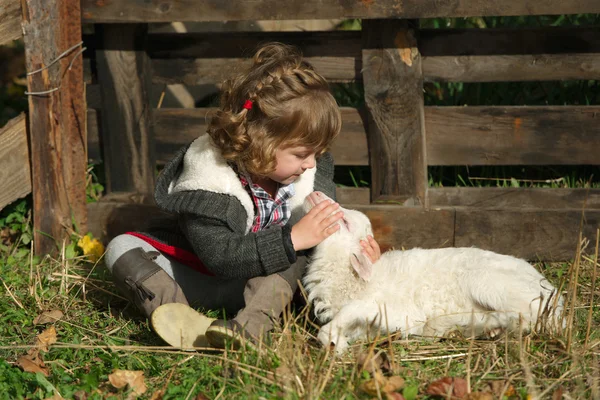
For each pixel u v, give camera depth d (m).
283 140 2.91
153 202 4.25
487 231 3.98
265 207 3.21
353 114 4.10
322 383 2.56
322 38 4.11
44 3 3.78
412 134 4.00
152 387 2.68
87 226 4.23
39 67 3.85
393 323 3.09
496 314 3.06
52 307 3.46
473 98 4.70
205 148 3.15
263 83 2.91
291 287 3.11
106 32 4.11
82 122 4.07
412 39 3.87
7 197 4.02
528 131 4.00
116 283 3.24
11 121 3.95
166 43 4.21
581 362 2.70
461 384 2.57
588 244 3.92
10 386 2.62
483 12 3.68
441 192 4.20
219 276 3.12
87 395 2.62
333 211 3.06
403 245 4.05
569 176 4.38
